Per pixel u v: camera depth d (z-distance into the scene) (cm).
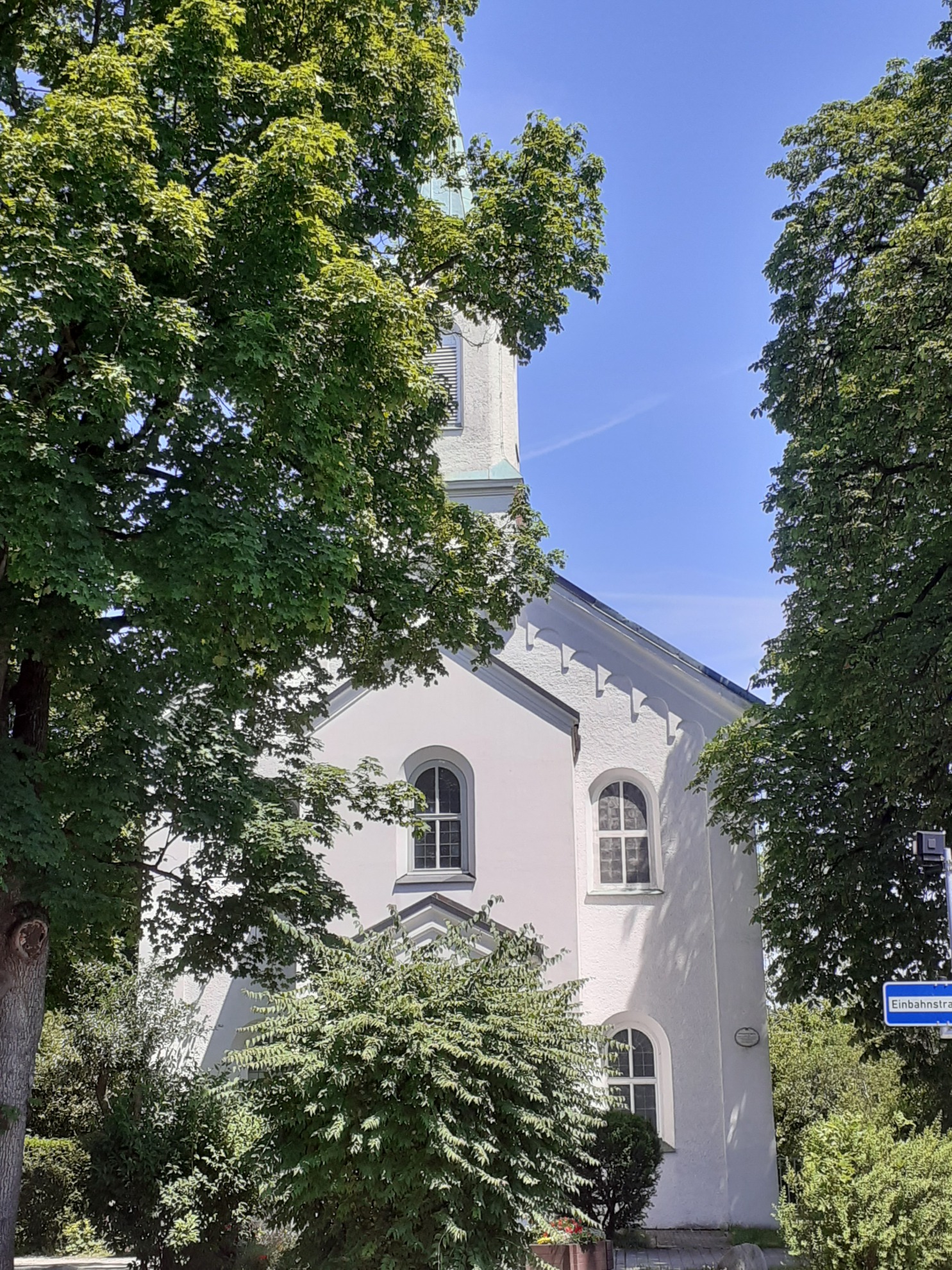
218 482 1139
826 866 1923
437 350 1494
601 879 2356
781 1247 1991
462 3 1620
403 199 1484
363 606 1516
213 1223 1451
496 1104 1103
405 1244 1063
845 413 1722
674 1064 2217
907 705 1595
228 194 1175
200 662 1253
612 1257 1512
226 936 1568
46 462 983
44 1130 2084
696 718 2412
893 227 1827
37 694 1275
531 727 2231
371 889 2161
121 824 1215
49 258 980
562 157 1567
